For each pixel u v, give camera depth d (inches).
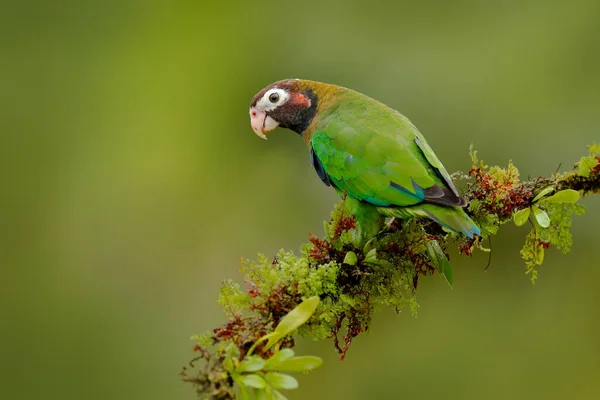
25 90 608.4
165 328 542.0
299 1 581.0
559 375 486.6
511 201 282.0
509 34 538.9
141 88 600.4
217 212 567.5
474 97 529.0
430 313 508.7
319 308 250.7
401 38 552.4
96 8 617.0
